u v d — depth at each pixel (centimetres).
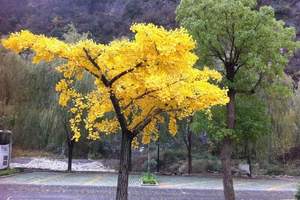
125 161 954
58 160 4138
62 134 3189
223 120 1505
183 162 3772
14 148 4156
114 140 4181
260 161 3672
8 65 3197
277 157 3841
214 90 937
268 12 1428
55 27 7200
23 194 2009
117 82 914
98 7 7819
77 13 7706
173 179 2944
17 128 3203
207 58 1501
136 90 935
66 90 990
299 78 4922
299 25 6184
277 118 3169
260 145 3166
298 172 3600
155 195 2112
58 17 7531
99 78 906
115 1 7838
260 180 3064
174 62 832
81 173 3161
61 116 3127
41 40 859
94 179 2761
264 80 1561
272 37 1419
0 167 2989
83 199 1916
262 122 1523
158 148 3547
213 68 1502
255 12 1420
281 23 1466
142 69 863
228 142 1508
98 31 6994
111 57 852
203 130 1541
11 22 7512
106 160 4141
